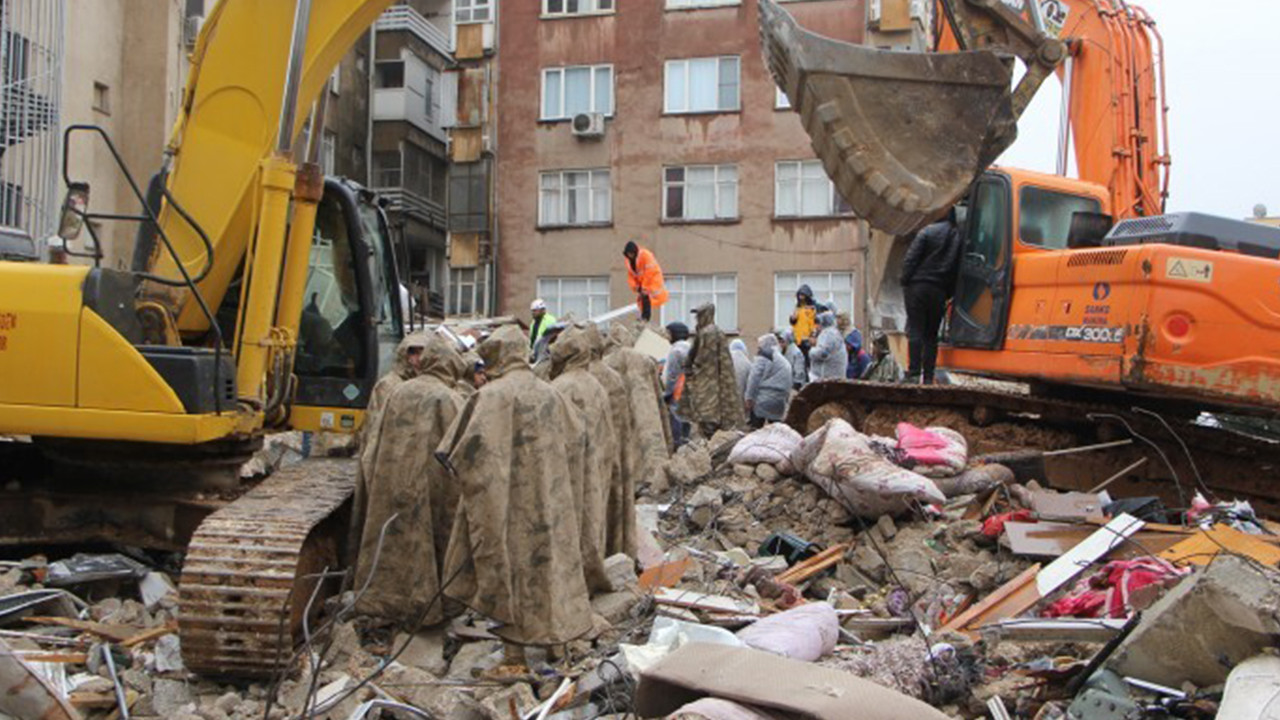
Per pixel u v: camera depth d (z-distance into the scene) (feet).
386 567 18.70
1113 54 32.89
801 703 12.09
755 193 94.99
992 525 24.02
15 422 19.42
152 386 19.38
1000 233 30.94
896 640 18.78
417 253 115.75
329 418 25.34
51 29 51.03
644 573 22.09
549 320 47.44
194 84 22.25
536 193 99.14
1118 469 29.84
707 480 31.07
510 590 17.29
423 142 114.21
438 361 19.48
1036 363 29.27
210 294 22.03
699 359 41.01
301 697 16.11
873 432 33.45
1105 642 18.04
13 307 19.52
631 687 15.58
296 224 21.65
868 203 20.57
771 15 20.38
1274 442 28.27
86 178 70.03
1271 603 13.92
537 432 17.89
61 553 21.97
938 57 20.44
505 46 99.55
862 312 92.84
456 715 15.58
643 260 50.62
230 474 21.62
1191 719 14.29
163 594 20.02
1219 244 27.32
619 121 97.50
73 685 16.24
